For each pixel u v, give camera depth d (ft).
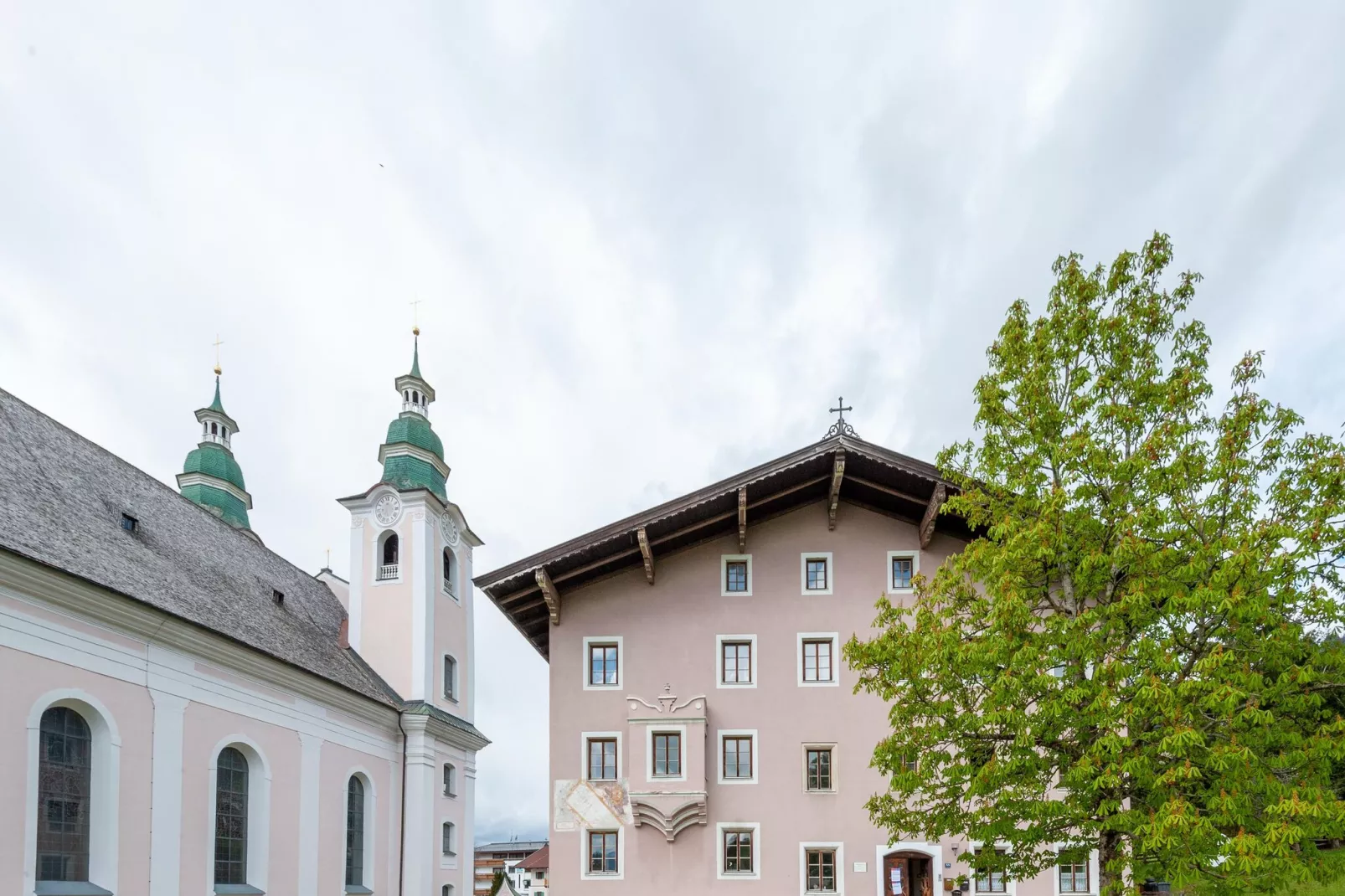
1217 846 39.24
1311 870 38.37
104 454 102.37
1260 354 44.37
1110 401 47.29
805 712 80.02
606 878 77.05
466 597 142.82
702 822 77.41
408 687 123.24
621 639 82.38
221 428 157.99
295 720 95.61
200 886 78.48
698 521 80.33
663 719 78.74
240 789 87.51
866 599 82.28
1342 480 39.93
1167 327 46.85
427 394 145.28
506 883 89.86
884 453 75.82
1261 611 38.63
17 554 60.75
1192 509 43.01
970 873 74.84
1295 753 40.14
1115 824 40.42
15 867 60.29
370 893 108.17
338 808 102.53
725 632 82.12
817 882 76.48
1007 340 49.83
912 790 47.91
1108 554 45.06
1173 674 42.96
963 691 48.42
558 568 80.23
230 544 119.03
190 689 79.36
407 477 134.10
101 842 68.23
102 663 69.56
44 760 65.26
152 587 80.48
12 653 61.46
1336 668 41.81
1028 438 48.44
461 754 132.77
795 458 76.33
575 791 79.15
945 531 82.89
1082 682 43.19
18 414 89.10
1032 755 44.39
